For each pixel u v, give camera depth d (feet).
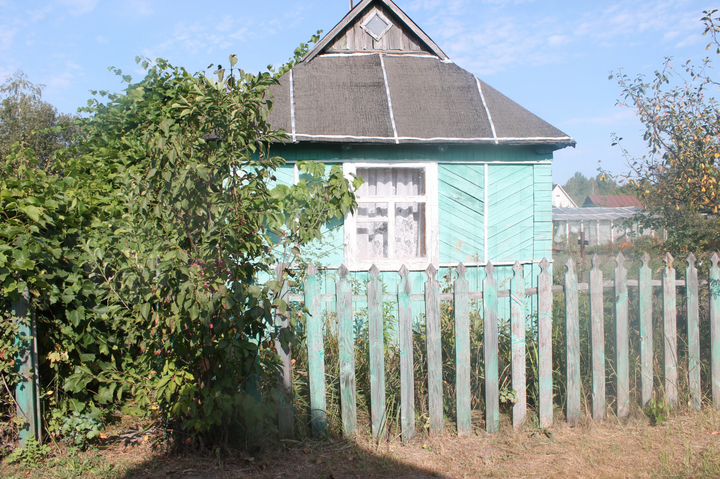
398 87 32.24
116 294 16.57
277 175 28.89
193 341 15.57
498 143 29.73
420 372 20.02
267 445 17.19
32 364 16.84
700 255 25.18
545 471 16.12
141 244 15.44
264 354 16.44
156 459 16.69
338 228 29.37
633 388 20.24
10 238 16.16
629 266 30.58
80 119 32.30
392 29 35.42
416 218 30.94
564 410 19.88
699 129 29.66
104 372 17.79
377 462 16.66
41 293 17.02
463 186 30.53
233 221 15.53
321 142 28.37
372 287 17.98
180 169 14.93
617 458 16.89
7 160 21.33
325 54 34.42
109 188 22.02
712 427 18.79
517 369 18.97
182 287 14.37
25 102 92.99
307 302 17.90
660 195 30.60
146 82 32.30
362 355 20.72
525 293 19.08
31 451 16.53
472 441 18.15
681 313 21.74
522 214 31.07
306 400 18.65
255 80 15.90
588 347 20.59
